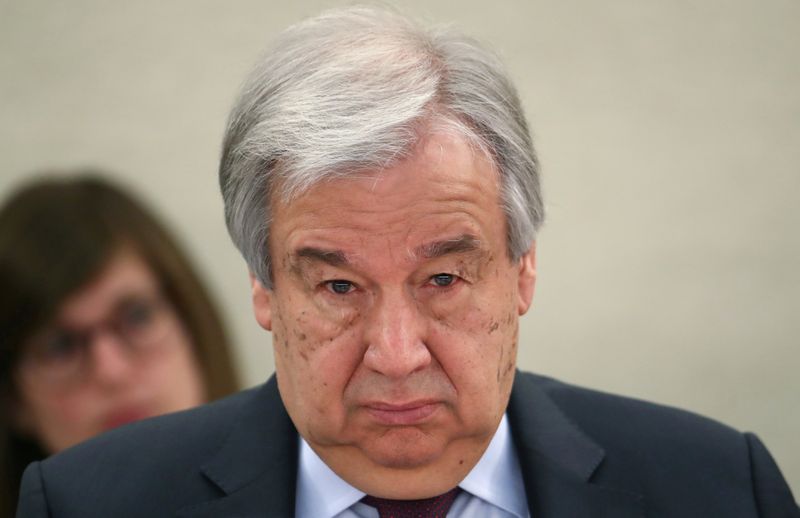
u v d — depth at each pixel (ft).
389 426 20.90
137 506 24.04
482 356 20.95
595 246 52.47
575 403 25.82
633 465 24.61
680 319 52.47
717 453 24.97
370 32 21.38
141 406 37.11
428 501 23.22
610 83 52.85
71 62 53.26
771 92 52.80
